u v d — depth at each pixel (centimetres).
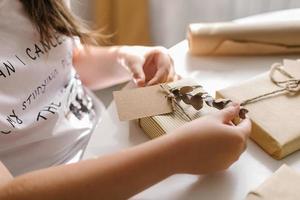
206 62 84
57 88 81
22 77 72
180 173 56
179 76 77
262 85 69
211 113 61
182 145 54
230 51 85
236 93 68
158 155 53
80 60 97
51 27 81
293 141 61
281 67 73
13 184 50
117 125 69
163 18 134
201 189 58
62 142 79
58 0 84
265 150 63
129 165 52
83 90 93
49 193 50
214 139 55
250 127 60
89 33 94
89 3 126
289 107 65
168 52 85
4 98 69
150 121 64
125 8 128
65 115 81
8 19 74
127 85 79
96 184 51
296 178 55
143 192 58
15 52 73
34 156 76
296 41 83
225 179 59
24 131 72
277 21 85
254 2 129
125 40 134
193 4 131
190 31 84
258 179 59
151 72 80
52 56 79
